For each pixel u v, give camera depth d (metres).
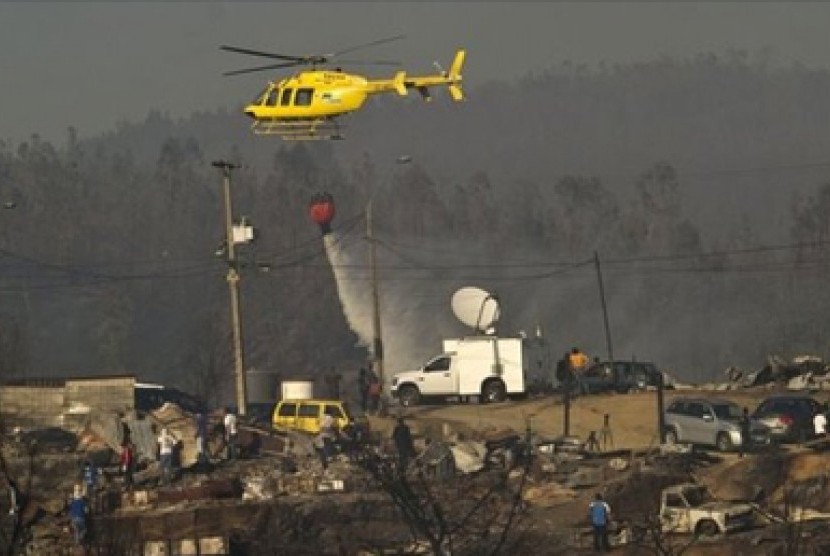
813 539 190.62
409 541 182.25
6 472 145.25
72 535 196.50
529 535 167.12
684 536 197.62
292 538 198.62
